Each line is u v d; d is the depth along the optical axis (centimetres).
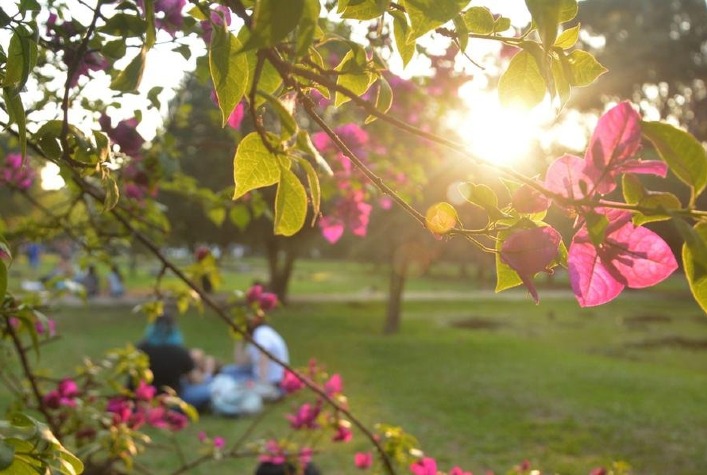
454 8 75
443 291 3403
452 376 1090
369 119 87
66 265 1174
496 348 1414
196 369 879
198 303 284
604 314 2375
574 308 2592
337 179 243
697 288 61
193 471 595
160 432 701
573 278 72
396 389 991
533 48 80
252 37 58
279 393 816
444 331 1759
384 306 2508
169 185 283
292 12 57
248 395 780
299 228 70
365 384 1027
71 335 1415
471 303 2731
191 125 334
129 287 2702
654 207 65
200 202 294
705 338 1739
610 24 2692
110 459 262
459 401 916
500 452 705
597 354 1439
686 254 62
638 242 69
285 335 1585
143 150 234
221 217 293
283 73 73
